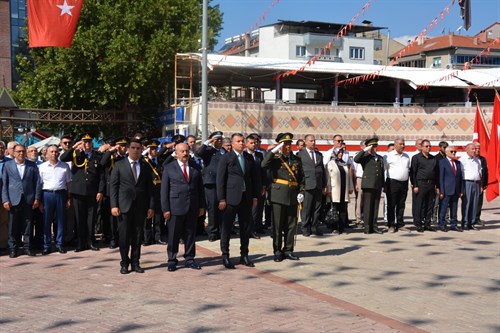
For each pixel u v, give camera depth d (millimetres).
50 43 15242
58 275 9289
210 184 12547
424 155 13750
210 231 12586
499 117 15812
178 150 9617
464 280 8906
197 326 6500
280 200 10164
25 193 11070
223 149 12758
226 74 26938
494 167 15758
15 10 56875
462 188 14297
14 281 8875
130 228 9406
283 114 26203
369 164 13367
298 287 8383
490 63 45500
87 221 11641
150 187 9586
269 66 25203
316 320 6727
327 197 13641
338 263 10117
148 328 6445
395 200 13812
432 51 47562
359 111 27203
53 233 12984
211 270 9586
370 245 11938
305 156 13055
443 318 6930
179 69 27984
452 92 30906
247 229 10016
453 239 12828
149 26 27875
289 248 10406
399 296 7941
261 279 8906
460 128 27609
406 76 26906
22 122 28688
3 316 6969
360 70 26969
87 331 6363
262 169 10523
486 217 17281
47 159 11516
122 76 27266
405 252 11188
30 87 29500
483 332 6422
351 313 7039
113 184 9336
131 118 29109
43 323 6668
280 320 6723
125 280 8867
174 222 9484
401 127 27562
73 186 11422
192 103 25797
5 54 52469
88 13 27422
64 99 28391
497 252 11273
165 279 8914
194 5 29734
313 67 25984
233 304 7430
